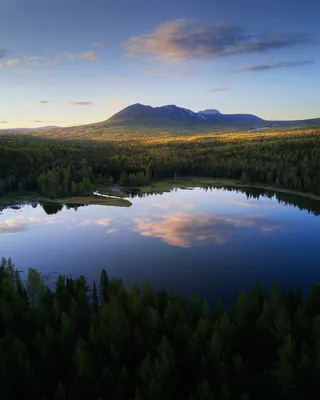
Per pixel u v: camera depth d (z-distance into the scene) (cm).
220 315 5097
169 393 3981
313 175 18600
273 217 13388
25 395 4088
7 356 4266
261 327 4816
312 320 4947
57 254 9738
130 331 4944
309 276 8094
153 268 8606
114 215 14162
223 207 15288
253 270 8400
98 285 7631
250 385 4062
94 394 4047
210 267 8638
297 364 4094
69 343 4728
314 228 11881
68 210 15200
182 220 13138
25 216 14162
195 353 4484
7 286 6162
